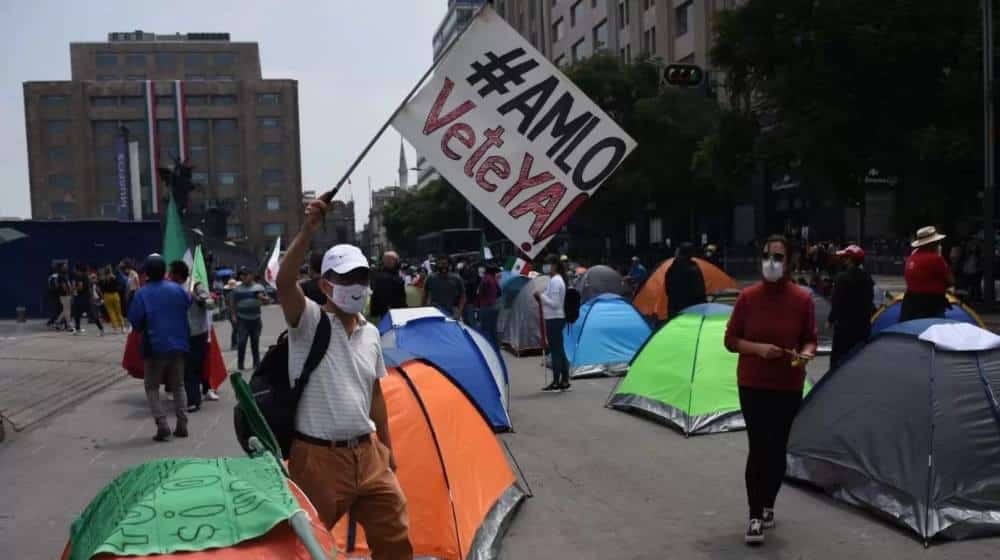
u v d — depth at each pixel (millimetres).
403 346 9234
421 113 6227
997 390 5977
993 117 20375
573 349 14180
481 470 6090
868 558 5305
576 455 8258
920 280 9281
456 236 50406
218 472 2633
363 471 3875
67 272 27703
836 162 22781
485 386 9445
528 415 10406
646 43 52062
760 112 28031
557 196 6324
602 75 40219
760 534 5570
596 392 12086
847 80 21875
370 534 3982
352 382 3889
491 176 6254
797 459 6961
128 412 11125
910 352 6289
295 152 101062
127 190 53500
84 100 97188
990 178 19375
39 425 10305
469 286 20406
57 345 19906
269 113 100375
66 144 96938
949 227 22781
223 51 108125
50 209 96625
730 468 7656
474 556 5367
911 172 22203
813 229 37062
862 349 6770
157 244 31766
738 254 36000
